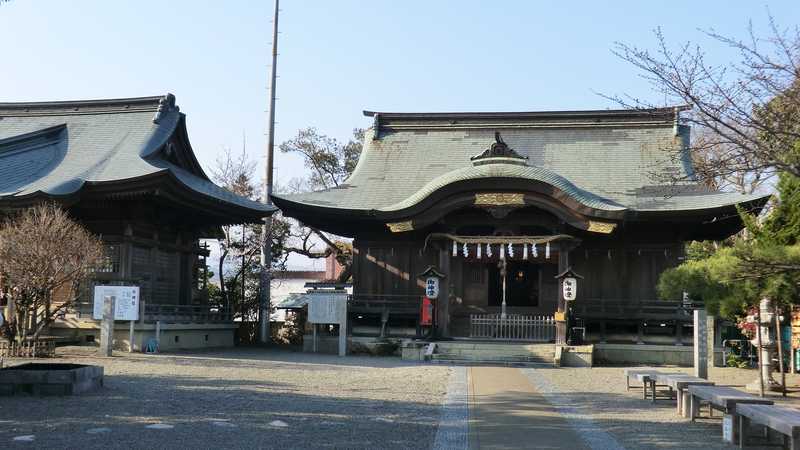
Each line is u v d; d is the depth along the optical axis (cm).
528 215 3372
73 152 3588
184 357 2747
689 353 3112
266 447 1109
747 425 1213
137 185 2992
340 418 1400
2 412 1352
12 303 2509
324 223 3725
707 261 1931
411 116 4297
